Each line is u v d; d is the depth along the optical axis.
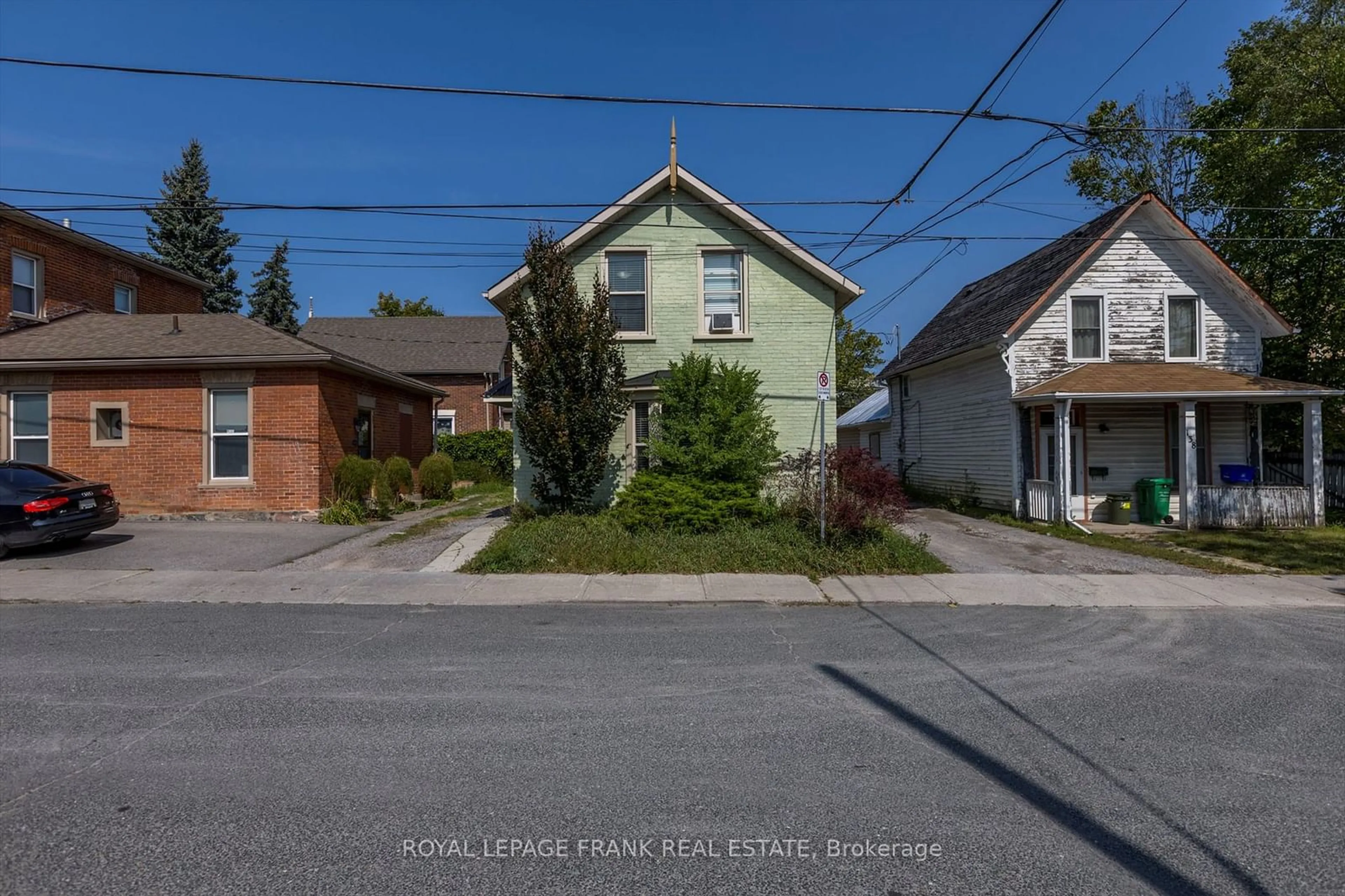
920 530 15.76
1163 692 5.72
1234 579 10.68
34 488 11.19
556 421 12.27
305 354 15.02
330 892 3.04
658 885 3.11
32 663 6.35
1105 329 17.50
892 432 26.30
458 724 4.95
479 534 13.50
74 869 3.20
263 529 14.12
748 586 9.79
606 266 15.19
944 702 5.47
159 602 8.94
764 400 15.12
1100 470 17.44
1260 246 19.66
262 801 3.84
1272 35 18.53
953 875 3.20
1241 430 17.59
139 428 15.18
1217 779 4.19
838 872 3.22
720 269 15.34
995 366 18.34
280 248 21.83
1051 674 6.22
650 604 8.99
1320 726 5.02
